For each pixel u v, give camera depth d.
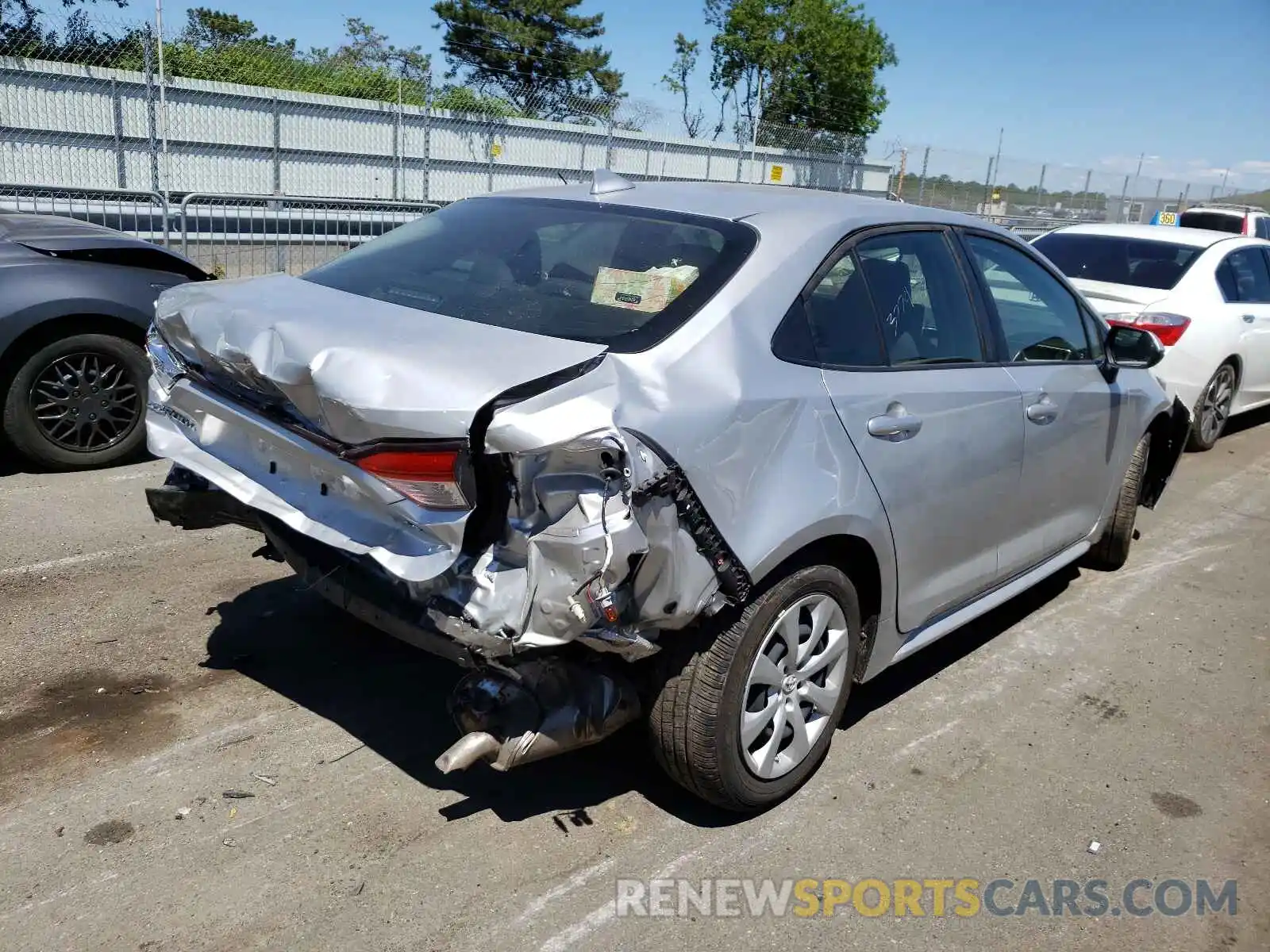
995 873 3.00
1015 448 3.82
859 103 28.22
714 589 2.67
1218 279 8.10
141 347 5.80
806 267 3.13
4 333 5.28
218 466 3.02
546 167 19.22
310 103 16.84
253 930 2.56
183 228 10.09
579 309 2.93
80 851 2.79
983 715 3.91
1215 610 5.07
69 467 5.73
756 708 3.04
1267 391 8.78
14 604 4.14
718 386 2.72
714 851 2.99
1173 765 3.65
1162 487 5.48
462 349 2.62
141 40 14.78
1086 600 5.10
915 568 3.44
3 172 14.13
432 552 2.48
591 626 2.46
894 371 3.31
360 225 11.68
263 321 2.86
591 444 2.38
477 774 3.25
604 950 2.59
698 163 20.28
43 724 3.35
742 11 27.48
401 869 2.81
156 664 3.76
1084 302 4.56
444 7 36.44
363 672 3.80
